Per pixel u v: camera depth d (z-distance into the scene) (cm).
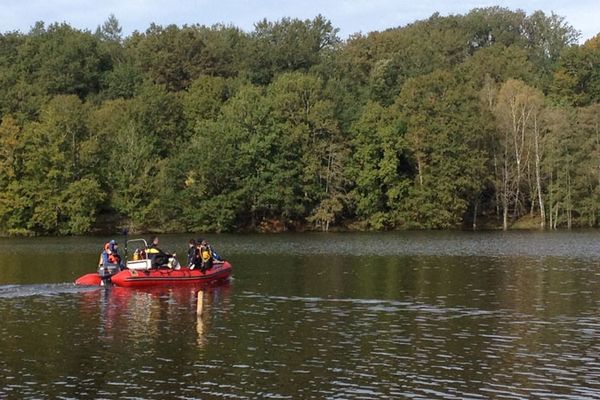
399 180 9088
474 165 8794
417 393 1809
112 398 1778
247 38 13900
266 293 3344
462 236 7625
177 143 9594
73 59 11919
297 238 7544
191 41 12188
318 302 3088
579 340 2350
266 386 1864
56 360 2114
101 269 3594
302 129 8888
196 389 1842
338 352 2200
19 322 2652
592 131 9019
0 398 1775
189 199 8594
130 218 8625
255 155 8719
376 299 3162
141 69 12100
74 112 8694
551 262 4703
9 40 12556
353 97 10100
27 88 10056
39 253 5597
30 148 8281
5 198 8150
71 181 8425
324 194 9025
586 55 10819
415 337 2395
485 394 1802
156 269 3569
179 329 2531
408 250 5816
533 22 15938
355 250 5844
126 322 2652
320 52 13650
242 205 8719
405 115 9206
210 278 3675
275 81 9944
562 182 8919
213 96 10175
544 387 1853
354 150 9181
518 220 9356
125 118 9312
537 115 9156
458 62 13150
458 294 3294
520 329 2517
